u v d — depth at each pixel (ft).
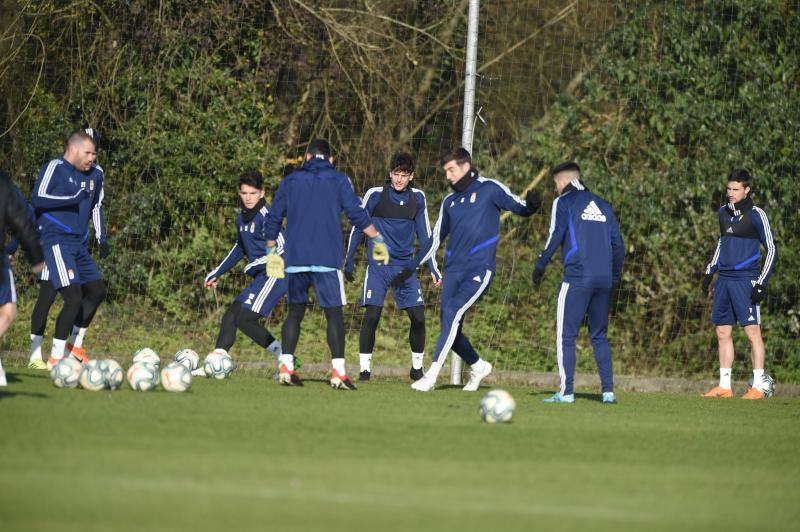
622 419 103.55
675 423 102.42
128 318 184.34
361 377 143.33
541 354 185.78
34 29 187.83
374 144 199.82
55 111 189.16
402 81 200.13
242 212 128.98
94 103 190.49
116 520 49.88
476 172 124.77
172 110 191.52
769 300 188.44
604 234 118.21
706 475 70.28
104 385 104.06
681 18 196.44
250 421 85.15
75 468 61.82
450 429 86.89
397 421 90.33
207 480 60.08
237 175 193.26
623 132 197.98
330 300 116.57
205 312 189.06
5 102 189.57
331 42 196.95
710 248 192.34
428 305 187.93
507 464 70.49
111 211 189.06
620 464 73.10
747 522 55.72
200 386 115.65
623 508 57.77
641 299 192.54
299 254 114.83
